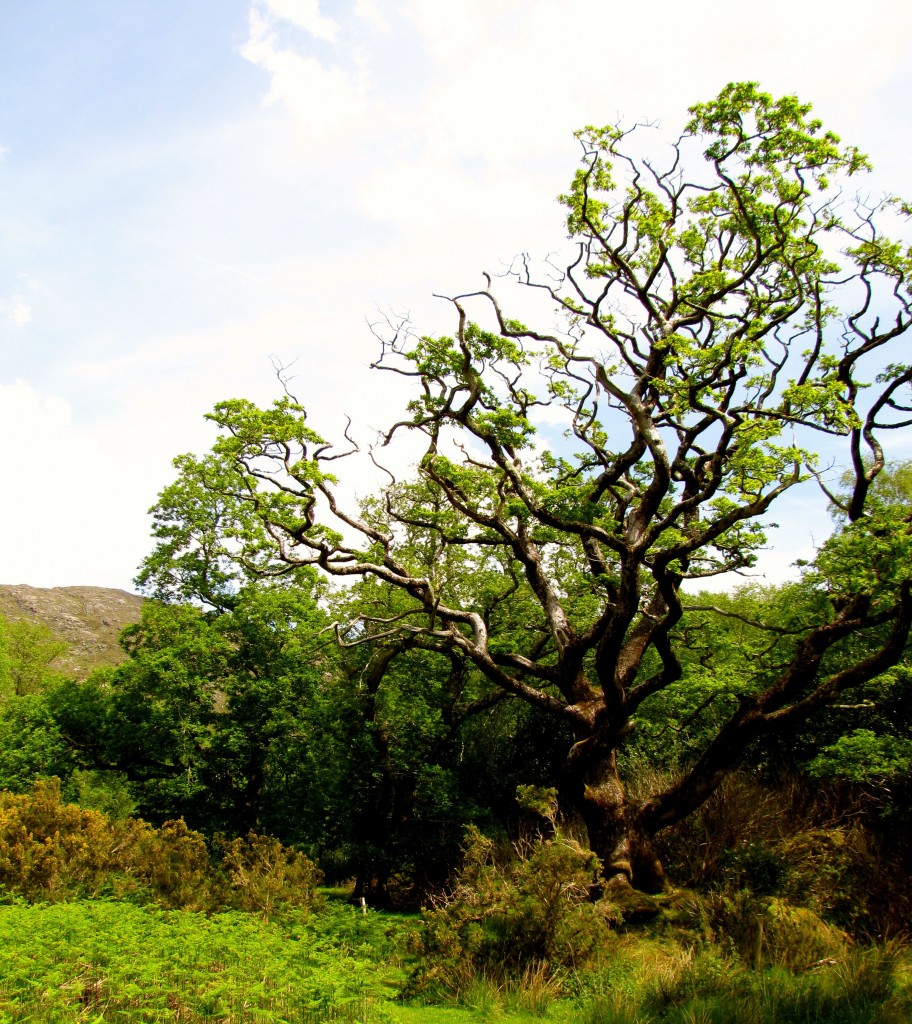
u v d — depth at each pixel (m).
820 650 13.90
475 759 22.89
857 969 8.63
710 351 14.28
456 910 11.04
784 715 13.66
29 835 12.73
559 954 10.20
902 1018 7.49
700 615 18.17
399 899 20.83
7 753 21.78
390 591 22.91
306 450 16.34
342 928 12.37
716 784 14.06
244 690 22.62
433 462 17.28
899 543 11.36
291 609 23.59
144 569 24.56
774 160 13.84
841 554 12.41
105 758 22.98
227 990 7.51
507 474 16.47
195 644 22.06
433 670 22.55
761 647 16.52
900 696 15.30
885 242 15.75
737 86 13.36
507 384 17.62
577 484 18.77
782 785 15.38
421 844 20.70
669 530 13.42
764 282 16.53
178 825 14.60
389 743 21.22
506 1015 8.69
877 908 10.85
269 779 22.06
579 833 15.65
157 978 7.64
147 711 22.00
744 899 10.84
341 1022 7.67
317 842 20.84
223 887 13.27
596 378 17.00
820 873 11.88
